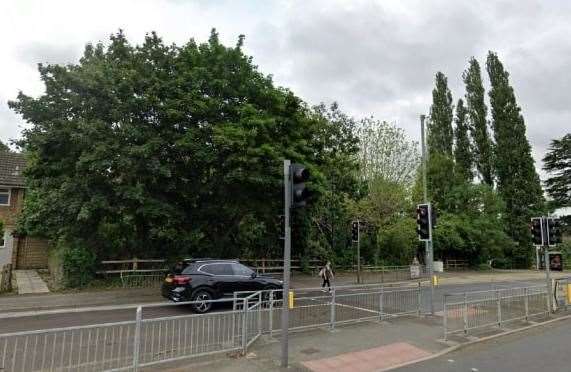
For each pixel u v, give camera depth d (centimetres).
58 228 1719
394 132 3431
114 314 1231
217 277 1345
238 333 845
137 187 1543
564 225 5550
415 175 3262
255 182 1636
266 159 1645
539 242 1570
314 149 1986
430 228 1409
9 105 1559
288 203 780
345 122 3045
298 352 849
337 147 2920
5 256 2480
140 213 1642
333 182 2883
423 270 3353
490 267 4588
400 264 3484
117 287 1714
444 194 4462
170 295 1320
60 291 1605
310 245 2762
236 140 1563
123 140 1590
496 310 1266
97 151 1467
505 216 4791
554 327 1260
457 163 4888
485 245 4319
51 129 1528
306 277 2516
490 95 5144
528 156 5034
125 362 687
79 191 1552
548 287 1526
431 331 1098
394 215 3133
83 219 1570
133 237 1912
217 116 1755
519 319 1366
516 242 4772
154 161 1552
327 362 790
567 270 4719
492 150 5072
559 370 772
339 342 943
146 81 1652
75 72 1578
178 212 1706
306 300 1102
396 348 914
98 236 1786
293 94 1856
